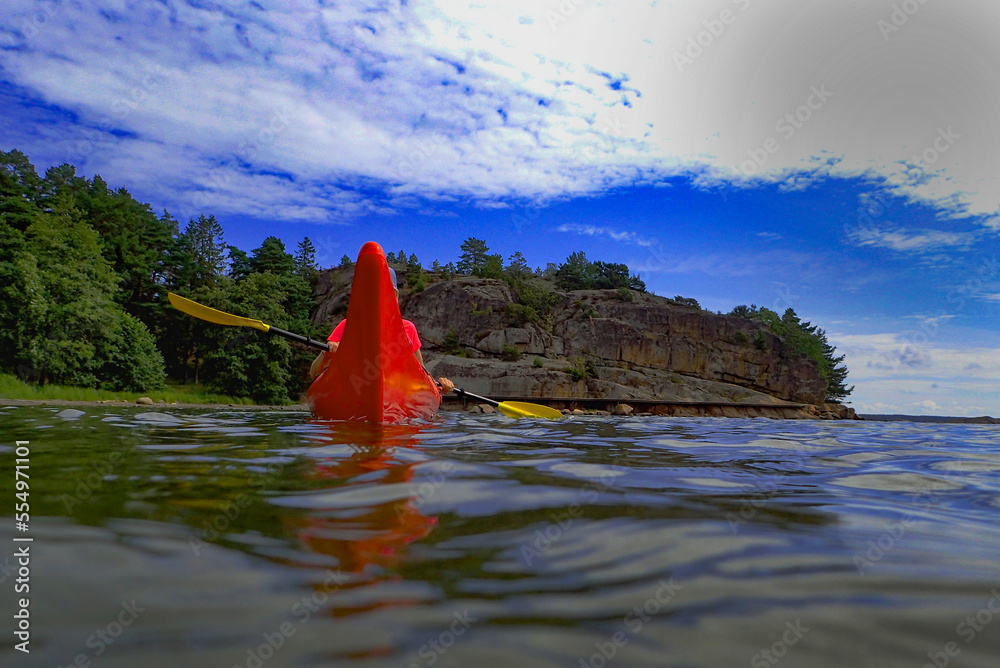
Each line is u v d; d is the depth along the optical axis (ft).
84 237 117.60
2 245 104.94
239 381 132.98
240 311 134.21
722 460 10.37
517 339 173.78
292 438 11.67
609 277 231.50
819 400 197.06
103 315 108.58
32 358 98.37
